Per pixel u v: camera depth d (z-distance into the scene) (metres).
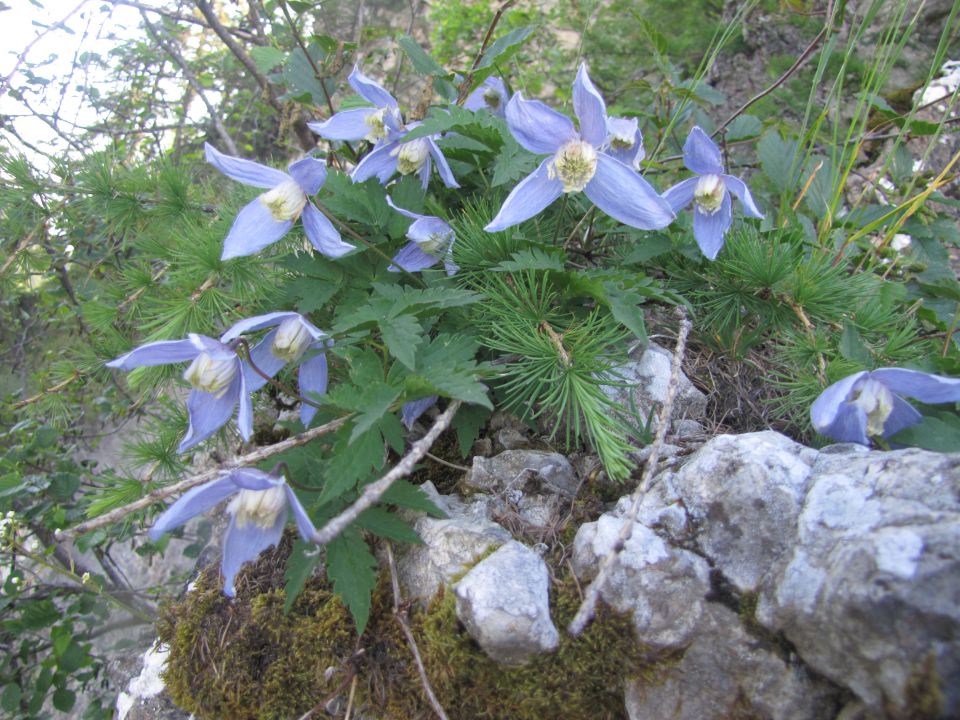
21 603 0.57
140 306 0.40
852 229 0.44
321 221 0.34
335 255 0.34
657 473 0.30
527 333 0.32
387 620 0.29
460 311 0.35
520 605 0.26
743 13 0.44
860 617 0.20
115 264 0.57
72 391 0.58
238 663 0.31
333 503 0.29
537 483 0.32
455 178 0.43
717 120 0.65
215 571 0.35
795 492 0.25
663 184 0.52
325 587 0.32
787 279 0.36
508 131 0.37
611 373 0.34
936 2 0.63
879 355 0.34
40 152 0.50
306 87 0.47
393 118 0.37
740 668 0.24
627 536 0.24
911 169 0.50
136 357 0.29
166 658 0.36
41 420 0.61
